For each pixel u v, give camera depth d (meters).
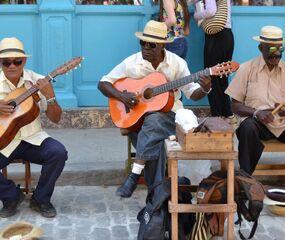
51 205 4.45
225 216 3.87
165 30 4.54
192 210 3.65
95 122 6.54
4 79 4.34
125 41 6.64
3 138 4.15
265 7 6.72
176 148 3.67
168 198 3.71
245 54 6.82
